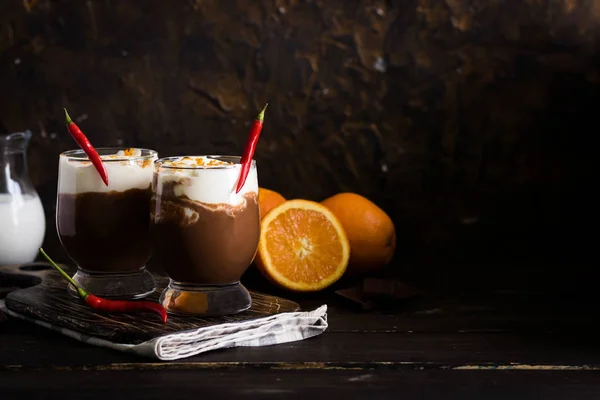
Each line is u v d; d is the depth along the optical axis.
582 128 1.32
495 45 1.31
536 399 0.97
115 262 1.11
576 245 1.33
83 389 0.98
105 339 1.03
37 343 1.05
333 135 1.33
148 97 1.32
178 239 1.05
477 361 1.02
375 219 1.21
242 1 1.31
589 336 1.08
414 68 1.32
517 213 1.33
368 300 1.15
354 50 1.31
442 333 1.08
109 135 1.33
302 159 1.33
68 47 1.32
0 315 1.08
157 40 1.32
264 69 1.32
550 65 1.31
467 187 1.33
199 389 0.98
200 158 1.08
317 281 1.18
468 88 1.32
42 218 1.24
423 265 1.30
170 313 1.06
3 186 1.22
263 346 1.05
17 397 0.96
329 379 1.00
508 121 1.32
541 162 1.32
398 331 1.09
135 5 1.31
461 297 1.18
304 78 1.32
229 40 1.32
